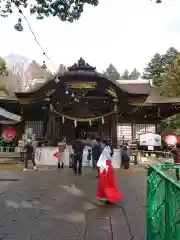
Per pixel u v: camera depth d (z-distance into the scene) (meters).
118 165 18.33
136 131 29.14
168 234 3.43
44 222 6.14
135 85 36.09
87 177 13.16
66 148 18.77
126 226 5.90
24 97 21.59
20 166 17.66
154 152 26.20
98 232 5.50
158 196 4.02
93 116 21.95
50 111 21.73
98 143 15.45
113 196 8.00
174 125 34.00
